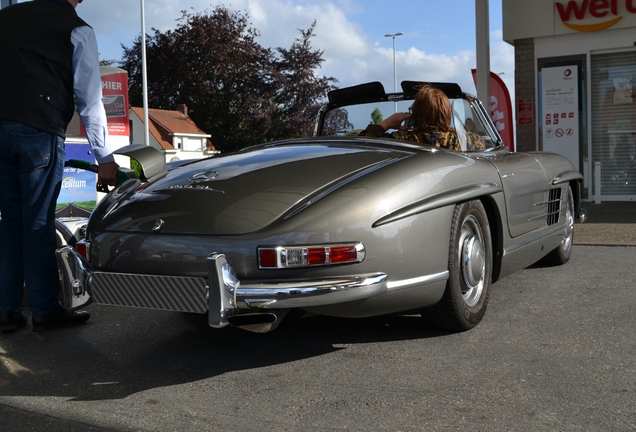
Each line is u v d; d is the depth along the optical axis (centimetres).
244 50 4066
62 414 222
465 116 384
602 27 967
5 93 309
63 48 315
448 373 250
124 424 212
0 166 321
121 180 334
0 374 267
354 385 241
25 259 327
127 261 261
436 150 311
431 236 270
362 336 304
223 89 4119
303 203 252
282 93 4066
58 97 318
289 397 232
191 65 4125
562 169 437
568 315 331
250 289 237
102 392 243
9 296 330
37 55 311
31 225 324
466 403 220
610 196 1016
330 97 417
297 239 239
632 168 998
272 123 4003
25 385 253
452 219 284
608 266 469
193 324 336
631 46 969
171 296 248
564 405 216
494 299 372
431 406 219
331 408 221
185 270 248
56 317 336
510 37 1028
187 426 210
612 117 1003
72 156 1030
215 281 235
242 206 254
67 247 278
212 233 246
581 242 588
